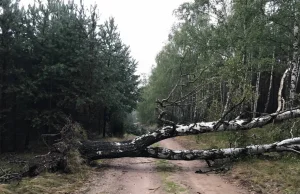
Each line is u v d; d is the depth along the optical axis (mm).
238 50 18219
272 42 17031
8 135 20406
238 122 12547
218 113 17875
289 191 8039
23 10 19641
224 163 12016
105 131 29594
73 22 20125
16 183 8633
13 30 18688
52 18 20531
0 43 18312
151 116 51469
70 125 11930
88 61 19422
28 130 20328
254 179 9266
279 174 9609
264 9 16578
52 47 19062
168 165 12438
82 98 19328
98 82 20531
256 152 11875
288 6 15469
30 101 19453
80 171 10516
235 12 19250
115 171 11188
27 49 19281
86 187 8766
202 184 9203
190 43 24750
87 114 23125
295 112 12648
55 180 9086
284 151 11938
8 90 17922
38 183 8469
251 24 17094
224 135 17312
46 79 19188
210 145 16828
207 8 22391
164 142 22734
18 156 17312
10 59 18906
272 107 31484
